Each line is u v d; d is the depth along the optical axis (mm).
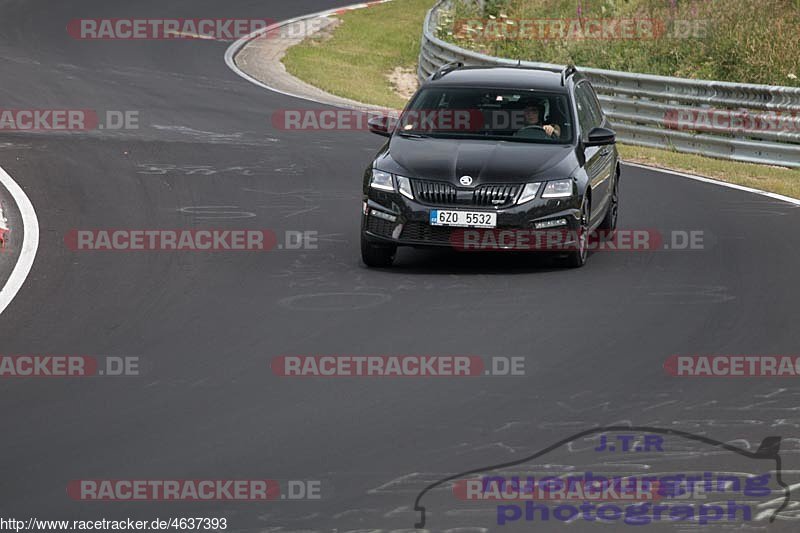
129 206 52094
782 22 97500
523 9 124688
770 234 48188
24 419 26094
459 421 26016
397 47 126812
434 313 35500
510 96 45250
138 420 26000
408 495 21922
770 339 32781
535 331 33531
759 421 26094
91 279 39531
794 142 68688
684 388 28422
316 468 23219
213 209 51812
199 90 89812
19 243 44562
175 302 36688
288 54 115188
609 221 48281
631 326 34094
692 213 53062
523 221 40844
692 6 108438
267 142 69875
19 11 125000
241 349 31625
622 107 78188
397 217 41125
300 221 49812
